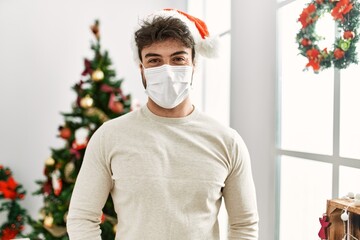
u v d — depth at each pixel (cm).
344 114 163
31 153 321
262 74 214
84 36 331
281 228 210
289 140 201
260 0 215
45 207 257
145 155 100
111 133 104
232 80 246
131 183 98
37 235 258
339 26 152
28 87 319
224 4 283
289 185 202
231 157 106
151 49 105
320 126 179
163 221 97
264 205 214
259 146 219
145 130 105
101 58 263
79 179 106
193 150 104
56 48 325
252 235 109
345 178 162
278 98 206
